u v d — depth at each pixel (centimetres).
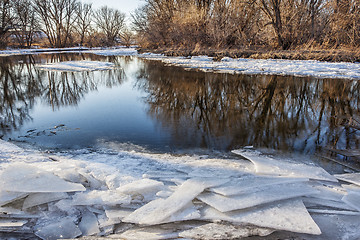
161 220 259
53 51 3659
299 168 372
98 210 286
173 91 966
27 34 4303
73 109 743
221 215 272
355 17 1714
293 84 1036
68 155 429
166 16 2875
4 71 1459
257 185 317
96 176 343
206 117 662
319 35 1977
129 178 337
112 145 483
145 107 762
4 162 375
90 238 248
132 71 1473
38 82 1162
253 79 1142
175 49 2538
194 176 343
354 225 270
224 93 917
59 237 248
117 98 881
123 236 251
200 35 2327
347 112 700
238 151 459
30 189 288
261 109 730
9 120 638
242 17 2155
